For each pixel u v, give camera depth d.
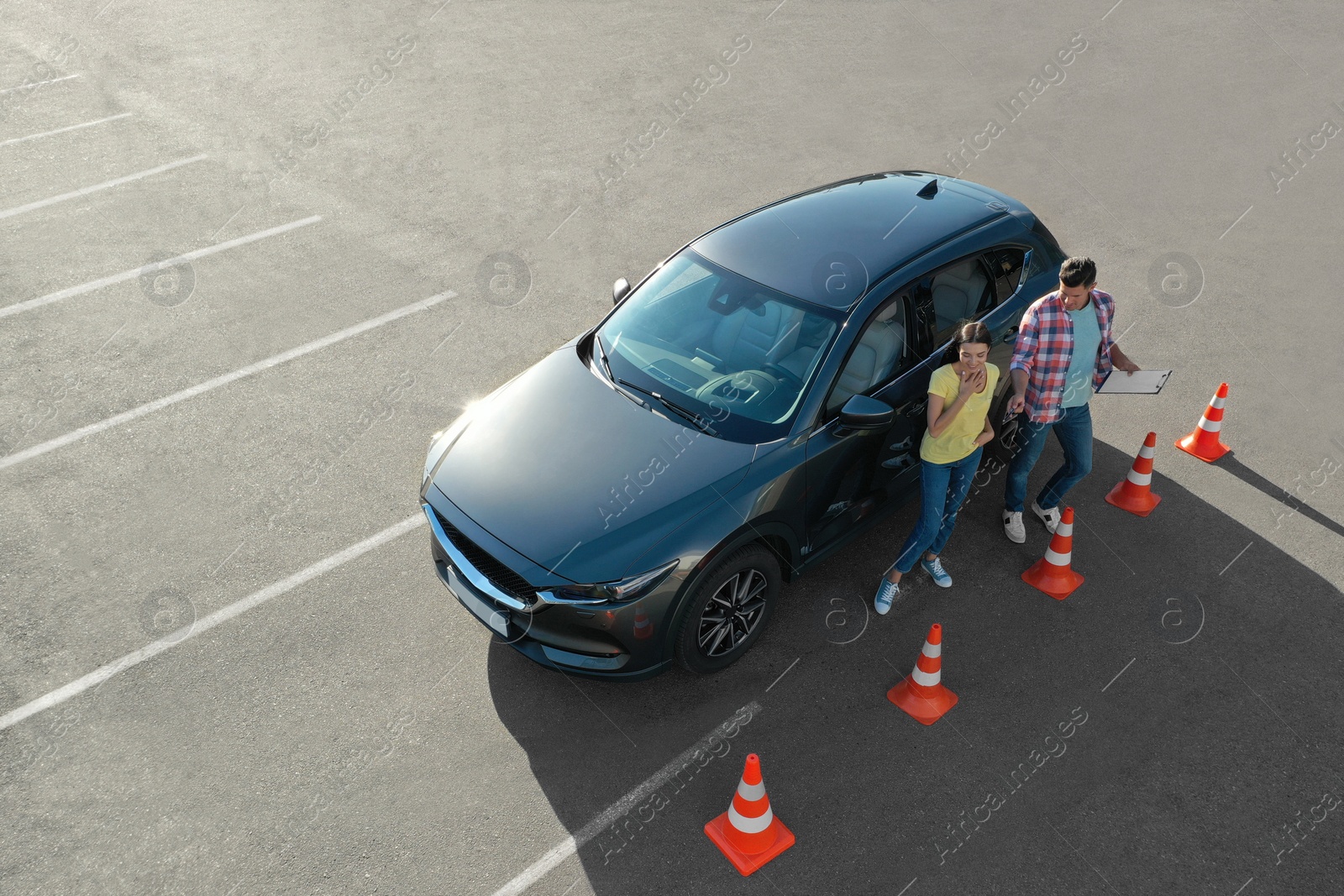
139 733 4.46
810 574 5.45
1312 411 6.73
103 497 5.93
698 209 9.47
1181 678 4.76
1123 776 4.27
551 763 4.33
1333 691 4.68
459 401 6.86
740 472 4.43
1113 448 6.41
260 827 4.05
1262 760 4.34
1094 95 11.98
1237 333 7.59
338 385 7.01
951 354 5.16
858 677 4.77
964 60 13.03
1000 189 9.77
